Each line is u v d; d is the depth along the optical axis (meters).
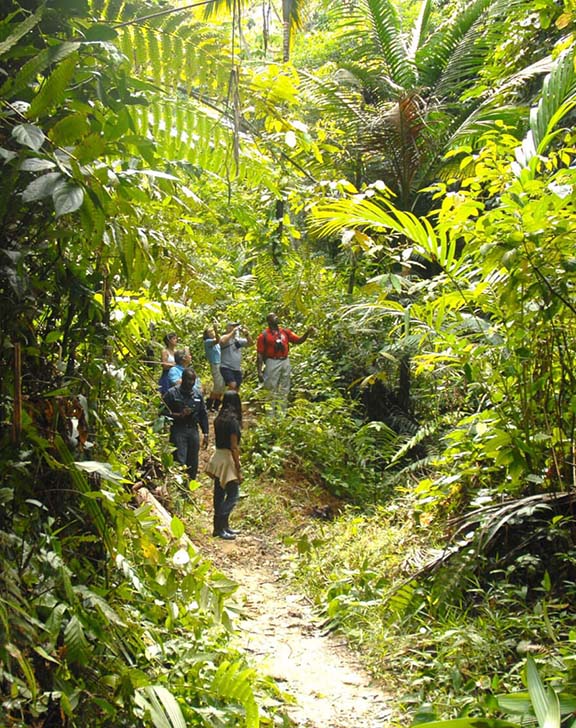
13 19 2.68
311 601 6.83
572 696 3.24
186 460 8.88
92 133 2.61
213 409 14.12
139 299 3.95
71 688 2.69
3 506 2.63
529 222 4.80
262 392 12.91
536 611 4.94
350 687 5.07
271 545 8.70
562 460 5.49
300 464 11.31
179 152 3.42
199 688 3.59
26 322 2.76
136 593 3.68
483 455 6.04
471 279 6.86
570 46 7.01
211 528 8.99
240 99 3.40
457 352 5.89
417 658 5.18
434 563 5.68
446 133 12.34
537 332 5.31
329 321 13.86
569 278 5.02
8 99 2.58
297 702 4.75
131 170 2.69
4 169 2.45
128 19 3.10
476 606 5.34
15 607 2.34
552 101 5.94
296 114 4.30
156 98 3.32
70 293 2.93
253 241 14.18
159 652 3.74
